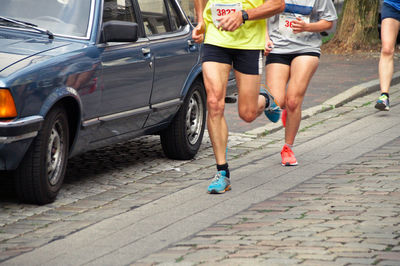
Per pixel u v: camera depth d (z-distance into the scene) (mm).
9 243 13742
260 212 15203
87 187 18359
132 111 18906
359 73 39125
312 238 13109
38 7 18125
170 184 18656
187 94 21469
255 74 17141
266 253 12328
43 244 13578
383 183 17281
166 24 21203
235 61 17188
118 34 17734
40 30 17422
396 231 13414
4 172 18812
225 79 17062
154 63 19703
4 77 14992
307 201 15922
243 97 17375
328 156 20969
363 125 25859
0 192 17672
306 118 28125
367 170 18797
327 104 30312
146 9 20453
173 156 21672
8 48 16281
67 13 18031
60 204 16688
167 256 12430
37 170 15945
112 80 17953
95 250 13039
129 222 14922
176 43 20922
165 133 21344
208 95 17016
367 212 14766
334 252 12289
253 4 16734
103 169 20484
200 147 23875
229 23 16312
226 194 17047
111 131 18328
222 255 12320
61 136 16719
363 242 12797
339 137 23875
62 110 16516
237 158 21812
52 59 16156
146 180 19188
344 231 13484
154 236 13773
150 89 19594
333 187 17141
